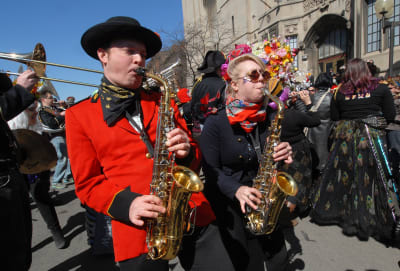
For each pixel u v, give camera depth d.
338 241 2.79
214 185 1.62
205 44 19.70
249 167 1.68
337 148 2.98
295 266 2.43
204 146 1.67
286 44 2.58
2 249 1.39
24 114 3.20
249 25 20.27
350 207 2.87
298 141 2.76
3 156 1.48
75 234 3.46
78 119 1.31
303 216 3.39
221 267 1.41
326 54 13.81
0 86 1.53
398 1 9.28
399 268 2.32
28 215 1.67
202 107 1.69
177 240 1.30
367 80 2.66
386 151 2.68
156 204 1.18
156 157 1.30
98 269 2.66
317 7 13.45
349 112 2.86
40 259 2.91
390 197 2.61
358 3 10.85
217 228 1.50
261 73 1.50
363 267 2.37
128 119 1.34
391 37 6.71
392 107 2.63
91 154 1.32
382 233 2.69
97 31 1.23
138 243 1.28
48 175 3.06
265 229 1.55
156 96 1.54
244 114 1.52
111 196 1.25
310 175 2.89
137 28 1.24
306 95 2.90
